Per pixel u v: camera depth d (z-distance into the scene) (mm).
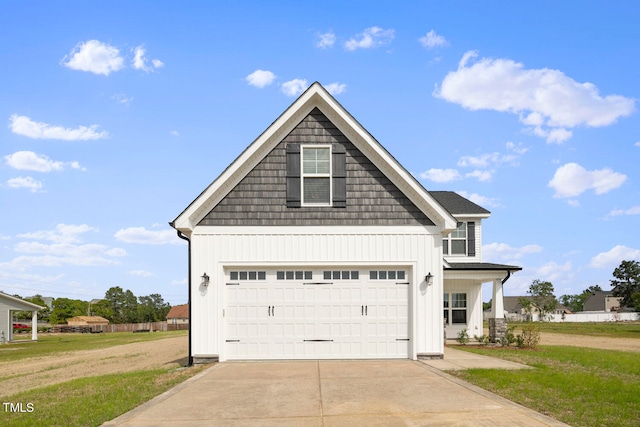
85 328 71500
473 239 23578
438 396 9367
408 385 10461
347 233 14734
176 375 12625
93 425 7887
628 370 13047
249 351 14516
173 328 74750
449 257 23391
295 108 14734
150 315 118625
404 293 14789
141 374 13734
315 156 15086
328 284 14750
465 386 10305
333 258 14656
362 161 15008
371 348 14641
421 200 14742
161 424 7855
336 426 7512
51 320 96500
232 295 14664
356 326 14672
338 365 13383
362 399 9211
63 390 11633
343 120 14844
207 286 14469
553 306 75562
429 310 14617
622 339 29734
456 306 23203
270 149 14961
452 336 22922
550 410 8336
